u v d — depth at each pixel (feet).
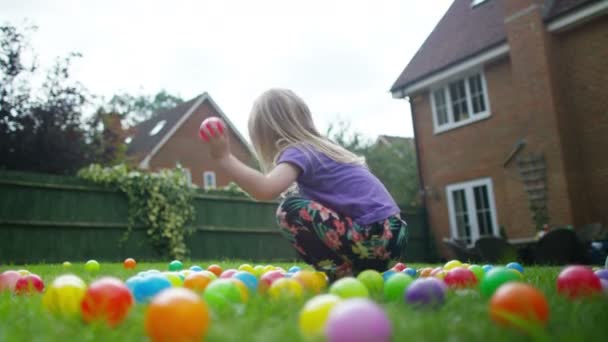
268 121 7.52
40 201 24.70
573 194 27.14
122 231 26.94
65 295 4.44
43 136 38.01
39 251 24.43
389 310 4.26
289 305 4.56
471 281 6.67
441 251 35.76
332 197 7.16
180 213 28.40
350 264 7.36
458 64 33.58
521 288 3.66
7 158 37.52
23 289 6.79
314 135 7.63
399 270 9.66
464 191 34.35
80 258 25.50
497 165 31.86
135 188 27.32
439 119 36.45
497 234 31.65
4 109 37.55
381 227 7.20
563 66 28.50
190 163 69.92
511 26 30.17
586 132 27.53
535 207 28.76
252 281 6.29
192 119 71.31
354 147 62.69
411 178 60.54
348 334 2.88
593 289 5.21
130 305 4.22
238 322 3.72
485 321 3.78
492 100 32.45
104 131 43.98
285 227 7.32
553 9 28.58
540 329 3.31
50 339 3.42
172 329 3.18
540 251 21.22
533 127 28.96
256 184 6.26
